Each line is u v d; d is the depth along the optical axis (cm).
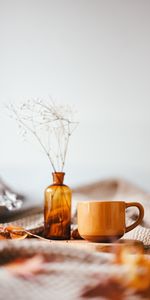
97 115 132
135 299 56
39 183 129
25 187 129
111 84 133
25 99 134
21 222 111
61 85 134
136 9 135
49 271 60
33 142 131
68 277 59
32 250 65
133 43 134
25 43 137
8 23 139
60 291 57
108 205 88
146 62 133
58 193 100
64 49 136
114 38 135
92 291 57
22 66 136
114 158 129
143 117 131
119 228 88
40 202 128
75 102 133
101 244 85
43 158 129
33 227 101
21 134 131
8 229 95
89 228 88
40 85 135
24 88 135
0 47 138
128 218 110
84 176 129
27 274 60
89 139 131
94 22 136
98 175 129
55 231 99
